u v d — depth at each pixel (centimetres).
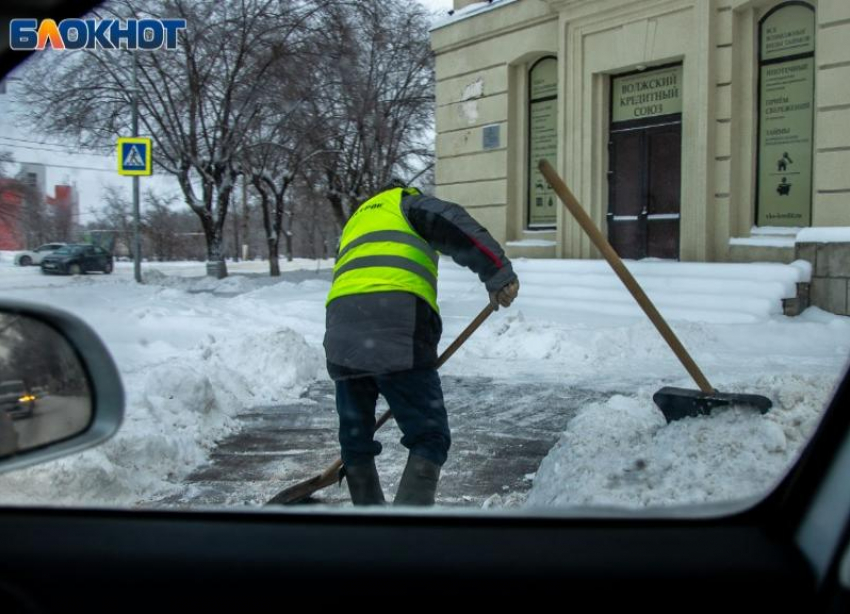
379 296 320
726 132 1152
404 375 322
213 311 1124
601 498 309
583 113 1345
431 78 2644
